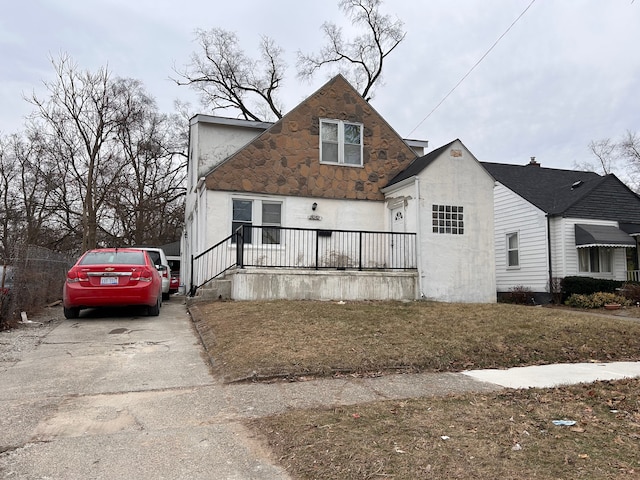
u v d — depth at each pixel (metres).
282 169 13.39
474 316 9.24
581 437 3.75
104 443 3.73
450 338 7.42
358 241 13.80
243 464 3.35
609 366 6.64
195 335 8.19
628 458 3.33
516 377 5.91
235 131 14.94
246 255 12.77
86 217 28.75
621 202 17.94
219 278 12.23
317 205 13.63
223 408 4.60
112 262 9.71
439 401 4.77
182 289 19.09
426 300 12.21
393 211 13.92
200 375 5.81
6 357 6.59
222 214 12.76
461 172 13.21
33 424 4.13
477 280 13.03
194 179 15.16
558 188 20.08
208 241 12.58
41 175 30.31
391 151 14.64
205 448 3.63
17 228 29.77
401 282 12.37
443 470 3.11
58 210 31.09
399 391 5.20
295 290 11.44
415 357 6.46
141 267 9.58
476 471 3.09
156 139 33.19
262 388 5.27
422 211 12.70
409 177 12.87
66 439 3.80
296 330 7.56
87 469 3.26
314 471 3.15
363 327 7.94
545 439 3.70
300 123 13.72
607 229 17.03
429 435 3.75
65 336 8.02
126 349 7.12
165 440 3.79
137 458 3.45
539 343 7.49
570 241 16.95
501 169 21.70
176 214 34.47
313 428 3.92
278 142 13.44
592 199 17.45
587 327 8.52
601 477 3.02
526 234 18.39
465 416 4.25
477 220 13.22
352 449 3.45
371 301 11.63
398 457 3.31
